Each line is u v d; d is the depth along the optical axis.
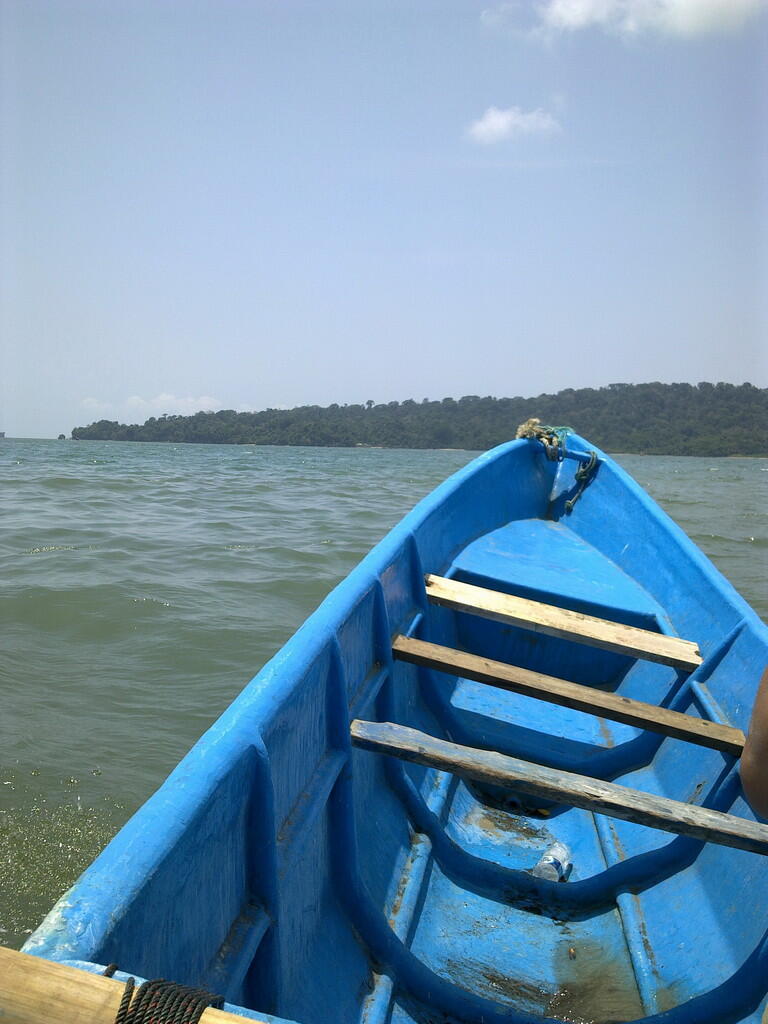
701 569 3.05
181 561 7.59
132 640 5.18
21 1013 0.69
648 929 1.92
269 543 8.80
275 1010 1.32
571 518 4.52
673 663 2.59
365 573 2.22
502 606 2.75
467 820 2.49
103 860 0.97
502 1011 1.65
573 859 2.35
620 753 2.70
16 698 4.20
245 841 1.30
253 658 4.94
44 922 0.86
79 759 3.61
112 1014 0.70
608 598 3.28
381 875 1.90
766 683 1.14
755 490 24.23
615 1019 1.72
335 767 1.70
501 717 2.97
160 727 3.97
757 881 1.73
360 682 2.08
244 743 1.27
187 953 1.08
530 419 4.69
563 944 1.97
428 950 1.85
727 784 2.04
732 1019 1.55
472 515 3.78
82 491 14.51
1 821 3.11
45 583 6.37
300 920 1.50
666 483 28.36
